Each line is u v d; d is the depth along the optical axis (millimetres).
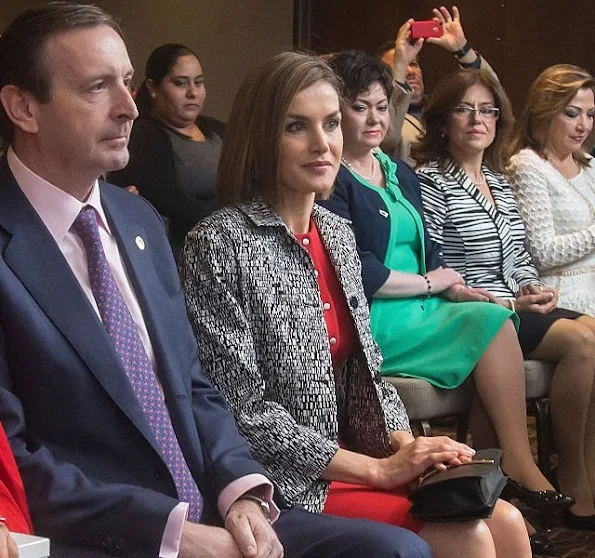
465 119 5242
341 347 3432
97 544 2535
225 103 10180
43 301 2609
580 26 8383
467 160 5344
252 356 3189
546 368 5023
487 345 4613
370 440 3445
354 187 4641
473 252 5199
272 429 3137
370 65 4688
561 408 4969
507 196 5434
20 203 2689
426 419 4625
